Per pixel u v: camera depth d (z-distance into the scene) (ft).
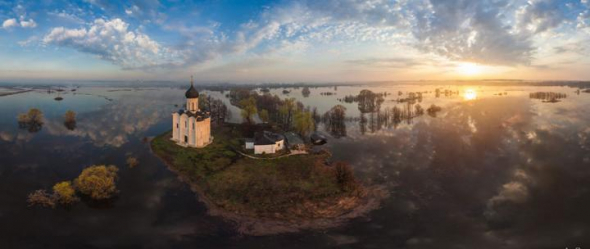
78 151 230.27
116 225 127.95
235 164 196.34
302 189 161.27
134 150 232.12
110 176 166.30
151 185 168.66
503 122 354.74
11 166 195.72
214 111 392.68
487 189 167.12
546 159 213.87
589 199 152.46
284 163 200.54
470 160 215.92
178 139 243.60
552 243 118.11
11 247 110.83
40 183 170.09
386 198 156.56
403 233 125.18
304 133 286.87
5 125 328.08
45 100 610.65
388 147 254.88
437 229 128.26
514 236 123.03
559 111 432.66
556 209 143.74
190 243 116.37
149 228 126.31
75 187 155.94
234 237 120.67
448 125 346.54
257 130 297.12
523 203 150.30
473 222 133.59
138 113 433.89
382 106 558.56
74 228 124.88
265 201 148.46
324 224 130.93
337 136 299.99
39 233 120.57
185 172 184.85
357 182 175.94
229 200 149.28
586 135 277.85
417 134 303.48
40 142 256.93
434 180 180.45
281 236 121.70
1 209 137.80
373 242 118.52
